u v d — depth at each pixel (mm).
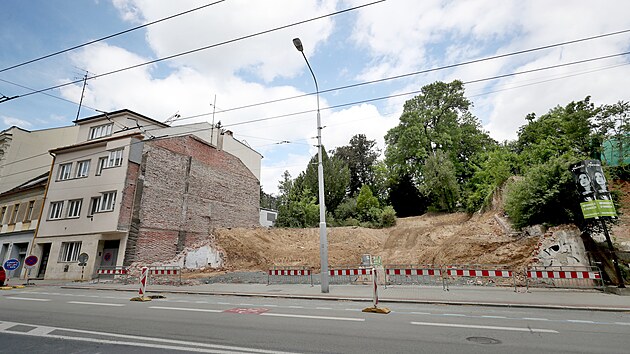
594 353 5234
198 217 28484
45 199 26094
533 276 12469
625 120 24375
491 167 28453
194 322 7707
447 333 6559
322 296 12125
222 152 32781
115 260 22641
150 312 9188
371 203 35062
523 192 15953
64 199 25281
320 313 8945
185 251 25562
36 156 32219
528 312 9000
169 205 25984
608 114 24969
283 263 24766
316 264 24016
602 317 8258
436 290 13203
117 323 7598
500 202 22938
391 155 38125
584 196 13023
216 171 31484
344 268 15891
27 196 28266
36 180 31547
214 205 30469
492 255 16219
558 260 13555
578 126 26234
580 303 9836
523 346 5629
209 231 29312
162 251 24672
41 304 10938
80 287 17250
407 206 35750
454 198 31344
